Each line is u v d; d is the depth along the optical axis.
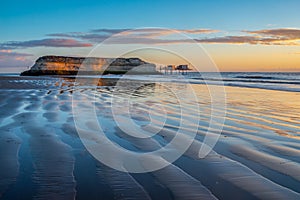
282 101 12.69
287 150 4.98
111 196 3.18
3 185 3.44
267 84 24.88
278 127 7.02
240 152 4.86
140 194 3.24
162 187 3.42
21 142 5.40
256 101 12.65
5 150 4.87
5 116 8.11
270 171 3.94
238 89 19.73
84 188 3.38
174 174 3.84
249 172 3.91
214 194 3.24
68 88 19.61
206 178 3.70
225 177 3.73
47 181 3.57
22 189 3.33
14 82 25.84
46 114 8.52
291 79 35.41
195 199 3.12
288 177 3.72
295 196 3.18
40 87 20.11
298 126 7.14
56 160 4.38
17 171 3.90
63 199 3.10
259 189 3.36
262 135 6.15
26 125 6.93
